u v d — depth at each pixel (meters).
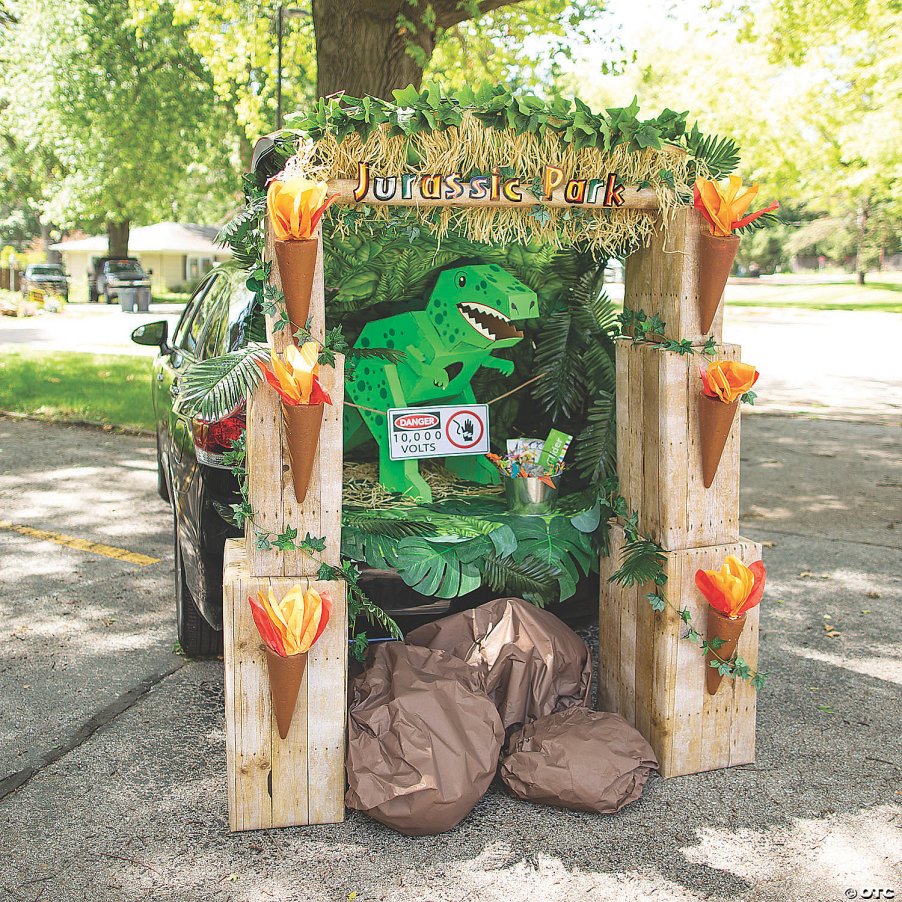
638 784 2.79
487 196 2.68
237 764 2.63
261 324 3.40
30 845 2.58
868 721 3.39
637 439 3.03
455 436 3.61
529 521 3.43
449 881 2.44
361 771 2.64
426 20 6.92
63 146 26.59
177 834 2.65
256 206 2.59
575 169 2.71
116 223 35.50
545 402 3.81
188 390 2.49
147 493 6.66
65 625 4.22
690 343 2.83
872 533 5.97
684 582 2.90
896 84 16.34
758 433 9.56
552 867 2.50
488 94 2.65
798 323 26.19
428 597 3.25
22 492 6.64
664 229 2.85
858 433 9.56
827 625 4.37
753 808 2.80
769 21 11.45
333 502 2.66
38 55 24.34
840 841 2.64
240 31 10.56
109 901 2.35
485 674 3.03
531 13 8.98
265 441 2.59
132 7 11.19
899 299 39.78
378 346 3.72
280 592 2.61
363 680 2.94
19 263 34.88
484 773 2.66
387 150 2.58
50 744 3.15
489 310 3.35
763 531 6.02
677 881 2.45
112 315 26.28
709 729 3.00
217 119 25.05
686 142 2.84
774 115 21.39
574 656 3.16
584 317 3.69
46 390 10.85
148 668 3.78
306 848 2.59
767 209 2.72
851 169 23.80
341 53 7.18
